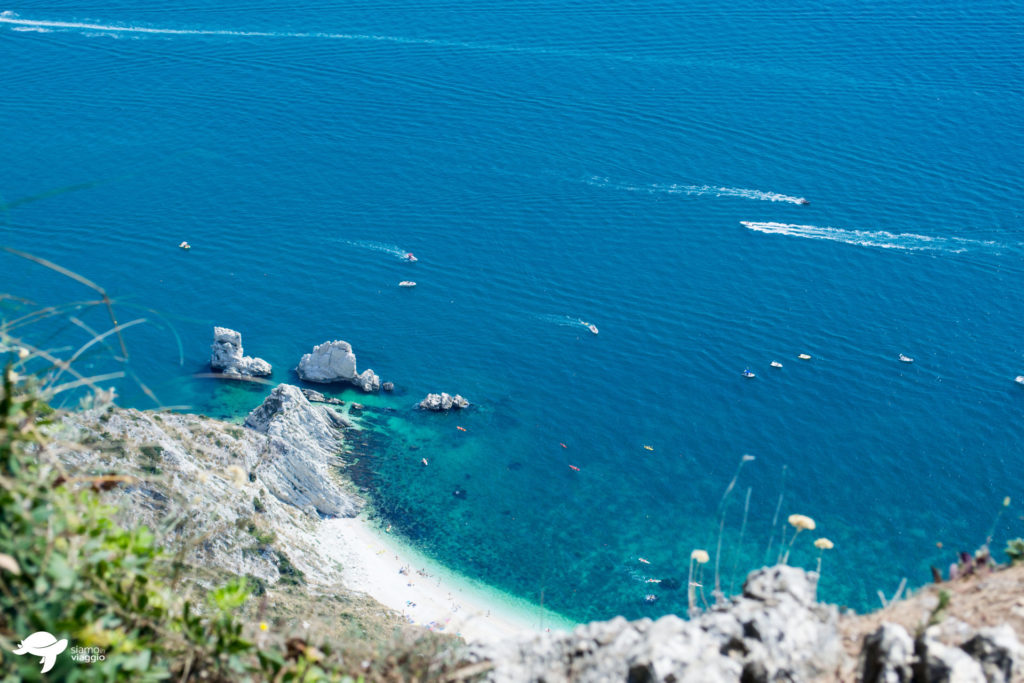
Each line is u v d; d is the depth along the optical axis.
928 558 90.50
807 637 10.87
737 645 10.68
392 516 92.06
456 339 120.94
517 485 98.00
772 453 102.81
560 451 103.06
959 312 125.44
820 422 107.06
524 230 143.88
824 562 89.12
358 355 117.62
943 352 118.12
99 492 10.91
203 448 81.19
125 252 135.38
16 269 129.00
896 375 114.19
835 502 96.56
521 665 11.20
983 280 131.62
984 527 93.88
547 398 111.00
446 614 78.31
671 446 103.81
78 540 9.73
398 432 104.50
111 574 9.88
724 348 118.56
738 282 131.38
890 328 122.00
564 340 120.69
